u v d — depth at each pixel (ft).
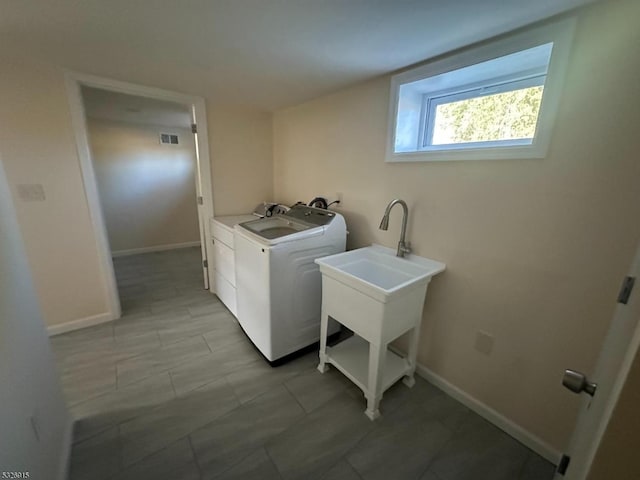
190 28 4.10
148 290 9.97
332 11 3.59
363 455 4.25
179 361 6.26
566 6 3.35
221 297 9.09
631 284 2.23
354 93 6.66
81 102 6.51
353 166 6.97
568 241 3.80
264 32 4.18
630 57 3.10
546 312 4.12
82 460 4.05
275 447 4.34
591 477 1.40
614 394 1.44
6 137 5.89
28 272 3.85
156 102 9.39
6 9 3.62
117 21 3.92
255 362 6.29
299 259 6.06
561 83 3.59
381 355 4.66
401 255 5.81
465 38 4.25
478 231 4.73
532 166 3.99
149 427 4.61
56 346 6.66
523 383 4.48
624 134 3.23
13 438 2.74
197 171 9.04
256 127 9.52
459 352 5.27
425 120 5.94
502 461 4.23
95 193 7.08
